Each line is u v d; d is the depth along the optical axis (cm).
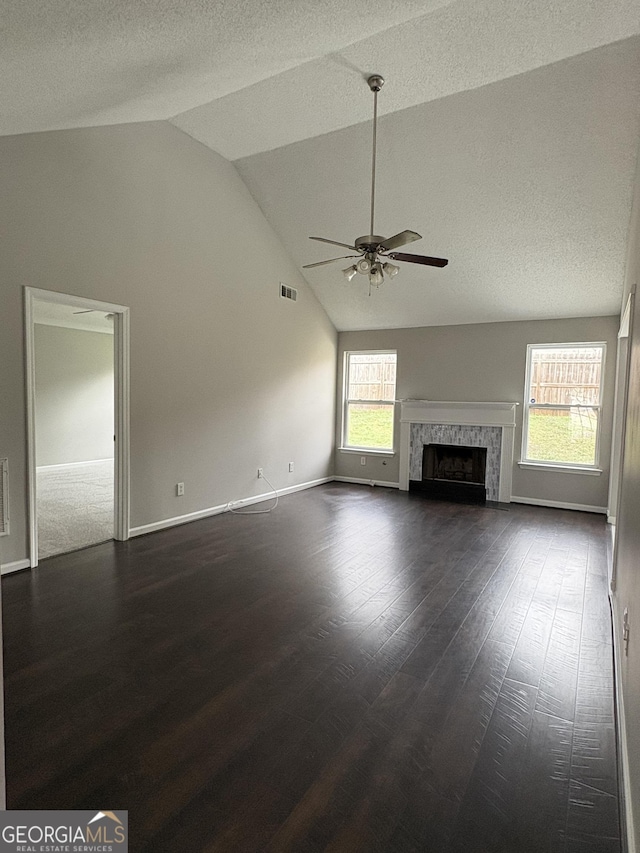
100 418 892
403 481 708
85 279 386
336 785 172
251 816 159
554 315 604
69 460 849
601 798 170
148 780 172
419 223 520
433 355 690
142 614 299
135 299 429
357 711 213
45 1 136
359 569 384
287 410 647
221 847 147
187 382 490
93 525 480
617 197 434
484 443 650
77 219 378
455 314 650
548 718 211
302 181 513
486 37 313
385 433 741
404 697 224
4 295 338
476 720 209
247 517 534
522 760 187
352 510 578
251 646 265
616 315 573
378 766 182
